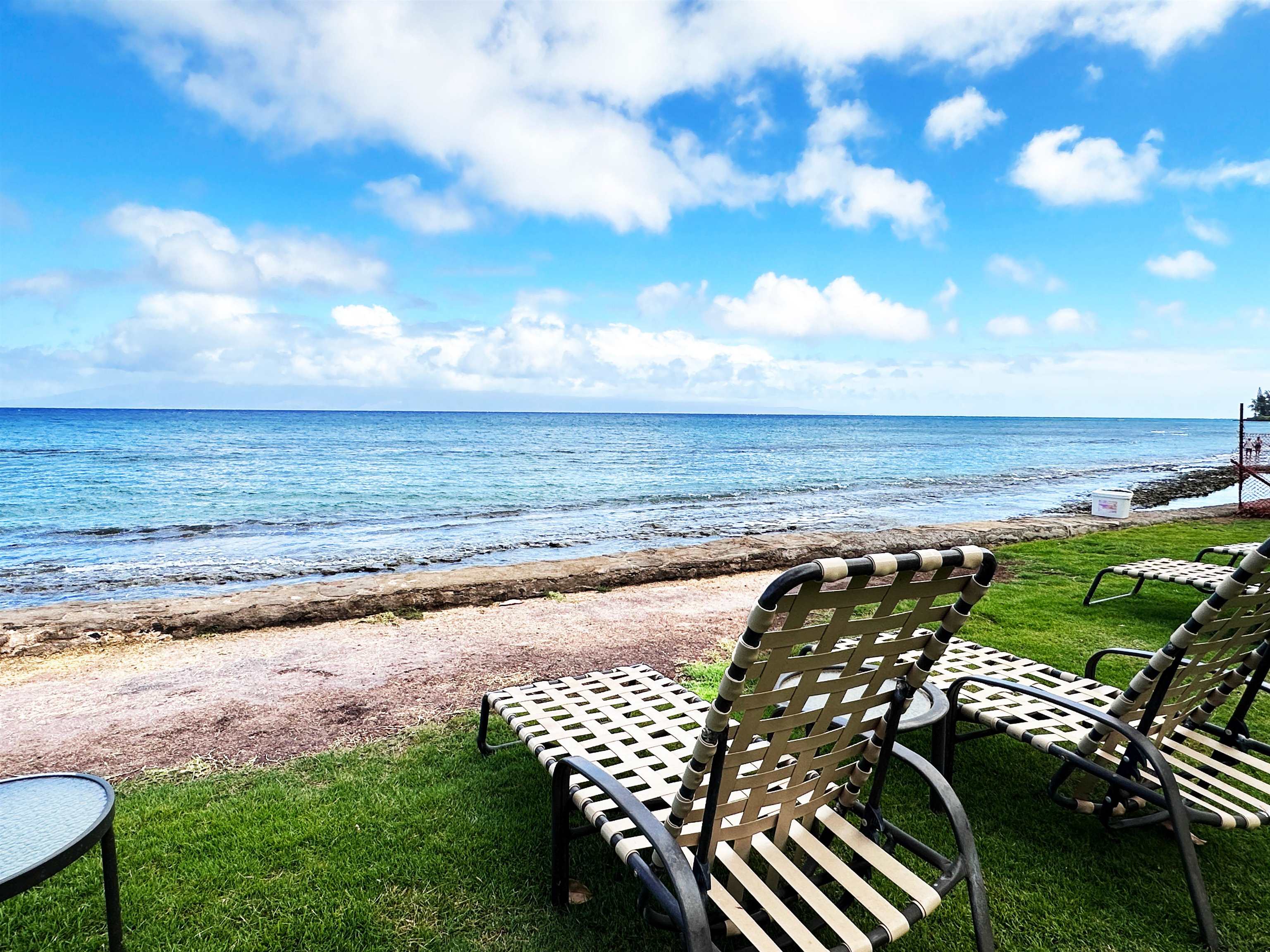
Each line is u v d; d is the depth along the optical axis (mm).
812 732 1876
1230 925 2326
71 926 2316
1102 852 2738
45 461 36875
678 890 1598
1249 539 10742
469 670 5156
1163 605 6652
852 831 2059
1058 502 21812
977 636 5633
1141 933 2285
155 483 27031
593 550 13453
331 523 17469
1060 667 4895
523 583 7801
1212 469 37406
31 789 2016
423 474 31766
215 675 5164
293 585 7648
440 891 2510
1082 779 3316
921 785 3271
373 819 3000
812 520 17703
